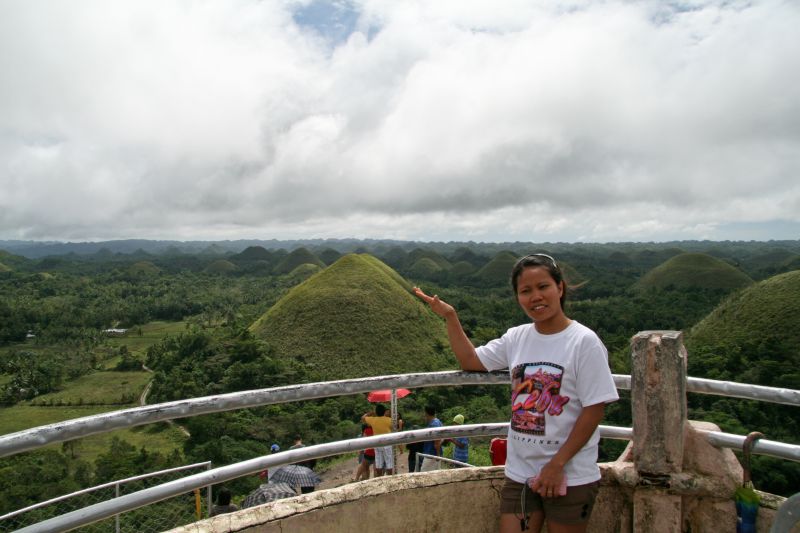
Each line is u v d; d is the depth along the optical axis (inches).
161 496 73.9
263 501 198.2
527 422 79.4
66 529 67.6
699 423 93.4
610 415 650.8
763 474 444.1
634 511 87.0
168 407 73.4
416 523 87.8
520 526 78.4
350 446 88.5
